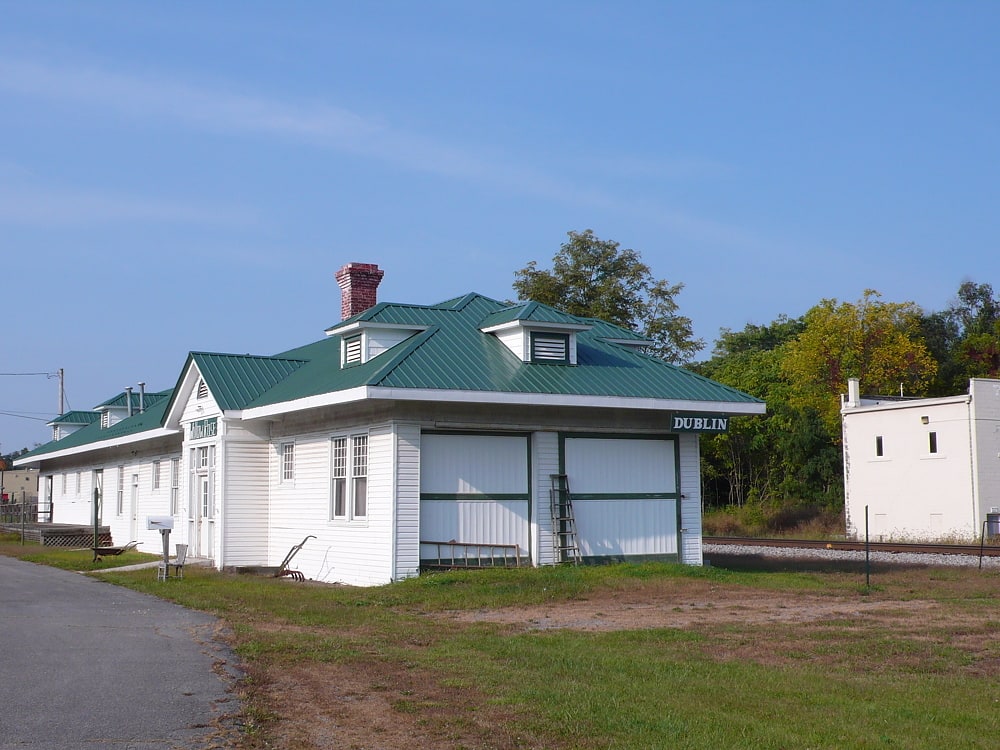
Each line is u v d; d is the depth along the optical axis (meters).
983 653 12.91
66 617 15.27
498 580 20.36
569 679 10.80
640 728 8.77
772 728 8.84
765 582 20.84
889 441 46.56
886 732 8.84
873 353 58.47
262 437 26.55
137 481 36.56
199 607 16.70
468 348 23.36
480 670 11.23
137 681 10.38
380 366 22.11
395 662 11.70
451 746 8.24
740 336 82.69
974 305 73.81
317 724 8.86
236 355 28.08
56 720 8.78
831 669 11.76
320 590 19.95
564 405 22.06
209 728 8.62
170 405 29.61
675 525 24.39
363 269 31.14
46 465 53.53
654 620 15.87
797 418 57.88
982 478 42.56
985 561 28.52
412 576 21.09
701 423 24.14
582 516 23.22
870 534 46.44
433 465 21.75
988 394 43.25
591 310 52.50
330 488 23.56
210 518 27.25
